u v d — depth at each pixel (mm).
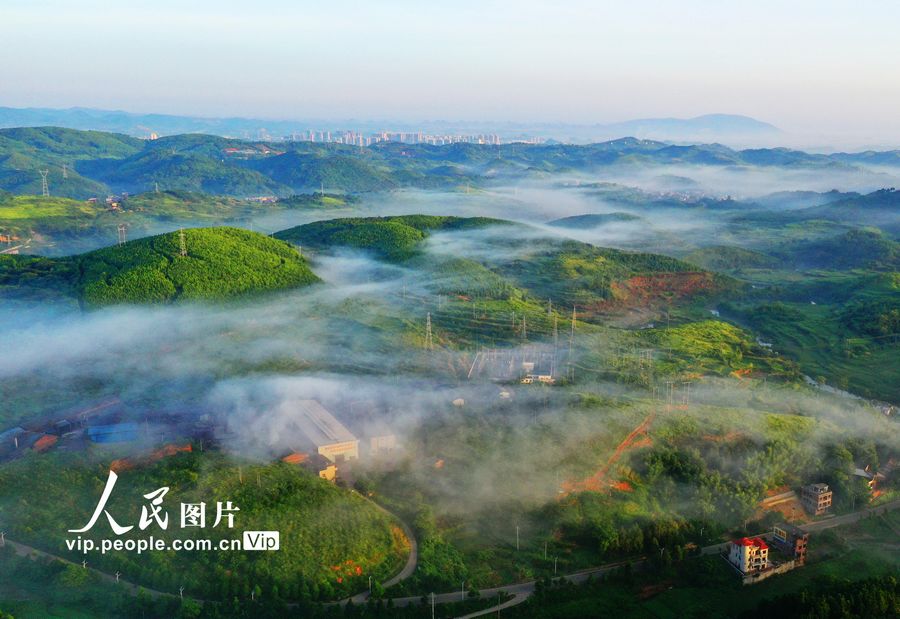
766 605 148250
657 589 158875
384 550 161125
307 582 148625
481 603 149000
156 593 147625
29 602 141250
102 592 145750
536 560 163625
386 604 145125
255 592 145125
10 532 161625
